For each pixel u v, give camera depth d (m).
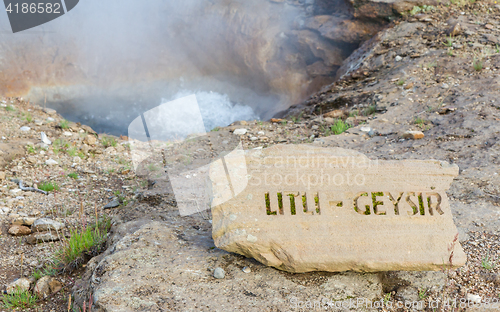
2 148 6.63
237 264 3.08
